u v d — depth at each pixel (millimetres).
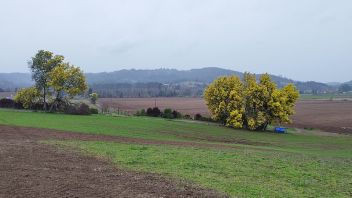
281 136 62906
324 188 16875
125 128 52438
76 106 76875
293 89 74562
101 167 19078
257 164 22375
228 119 72438
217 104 75250
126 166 19766
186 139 46969
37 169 17812
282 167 21688
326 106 156000
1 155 21297
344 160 30516
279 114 72375
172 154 24750
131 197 13414
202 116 84375
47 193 13750
